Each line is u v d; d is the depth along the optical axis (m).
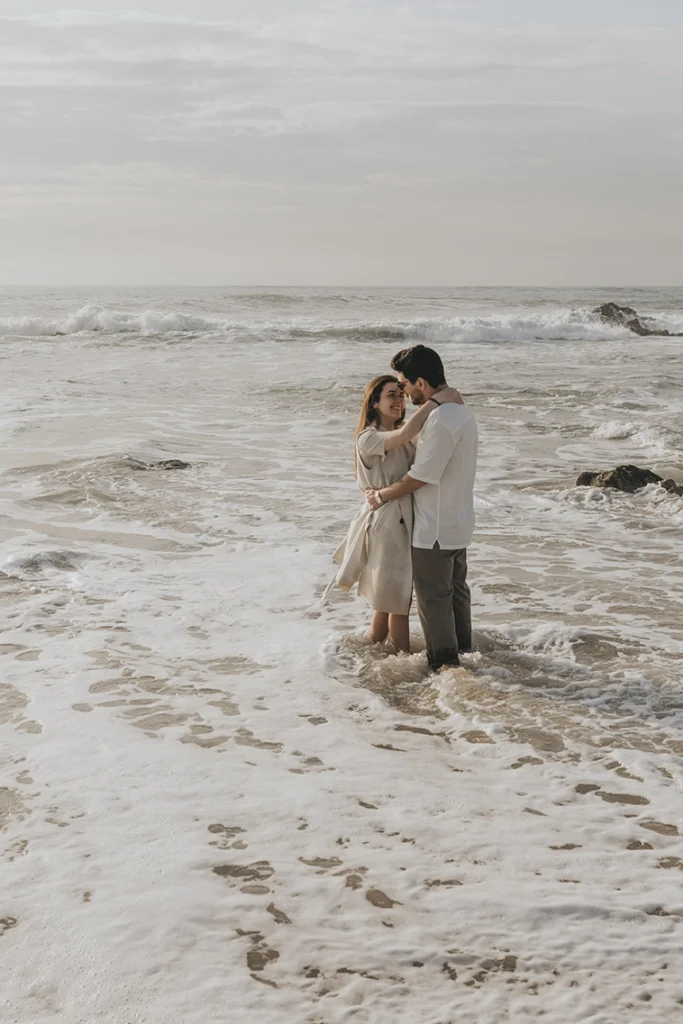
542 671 5.33
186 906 3.11
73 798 3.84
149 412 15.80
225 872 3.32
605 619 6.29
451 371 23.00
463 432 5.10
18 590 6.73
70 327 33.84
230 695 4.98
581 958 2.87
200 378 20.55
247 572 7.25
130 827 3.61
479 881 3.28
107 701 4.86
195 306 49.34
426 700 4.95
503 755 4.30
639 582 7.18
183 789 3.93
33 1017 2.58
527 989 2.73
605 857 3.45
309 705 4.86
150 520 8.86
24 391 18.06
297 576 7.16
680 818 3.76
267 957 2.86
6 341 29.72
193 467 11.38
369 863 3.39
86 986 2.71
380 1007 2.65
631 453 13.04
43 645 5.67
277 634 5.92
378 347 29.08
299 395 17.91
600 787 4.01
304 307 50.47
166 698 4.92
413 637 5.93
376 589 5.46
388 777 4.07
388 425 5.51
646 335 39.41
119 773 4.06
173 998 2.67
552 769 4.17
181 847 3.47
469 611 5.56
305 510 9.33
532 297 81.06
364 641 5.78
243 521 8.87
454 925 3.03
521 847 3.51
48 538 8.17
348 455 12.46
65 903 3.12
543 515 9.41
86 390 18.39
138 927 2.99
